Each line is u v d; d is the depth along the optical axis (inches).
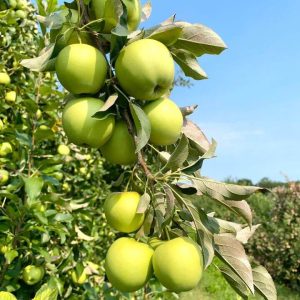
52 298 12.7
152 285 45.3
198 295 108.3
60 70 15.8
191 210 16.3
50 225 37.3
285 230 135.4
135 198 17.2
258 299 93.0
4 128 39.9
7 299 11.6
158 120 16.4
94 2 16.4
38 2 26.7
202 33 17.2
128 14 16.8
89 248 56.2
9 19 45.0
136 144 15.6
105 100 16.7
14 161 39.9
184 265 15.5
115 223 17.1
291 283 130.8
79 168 61.9
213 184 16.6
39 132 39.6
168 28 16.2
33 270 35.5
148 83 15.5
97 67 15.8
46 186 42.8
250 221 17.1
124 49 15.8
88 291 45.0
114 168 85.5
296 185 144.6
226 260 17.2
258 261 141.1
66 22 16.4
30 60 17.0
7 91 45.1
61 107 50.5
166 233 17.3
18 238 35.6
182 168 16.8
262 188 16.0
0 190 35.8
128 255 16.2
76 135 16.0
